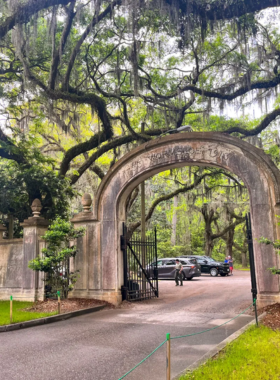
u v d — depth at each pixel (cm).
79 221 1349
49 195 1792
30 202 1766
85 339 751
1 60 1955
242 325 863
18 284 1374
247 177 1127
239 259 5138
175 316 1017
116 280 1258
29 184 1731
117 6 1714
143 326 882
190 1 1541
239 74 2186
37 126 2233
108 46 2034
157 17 1756
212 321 928
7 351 664
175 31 1814
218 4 1592
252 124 2584
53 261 1175
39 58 1992
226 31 1973
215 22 1670
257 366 516
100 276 1285
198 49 2014
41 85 1780
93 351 652
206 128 2406
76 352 648
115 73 1977
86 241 1330
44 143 2736
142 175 1284
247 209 3809
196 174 2689
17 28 1554
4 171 1767
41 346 696
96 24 1791
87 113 2545
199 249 4488
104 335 787
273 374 481
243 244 4522
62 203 1828
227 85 2052
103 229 1309
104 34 1997
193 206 3516
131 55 1712
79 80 2084
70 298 1284
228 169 1157
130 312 1105
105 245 1296
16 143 1966
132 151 1285
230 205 3547
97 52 2045
